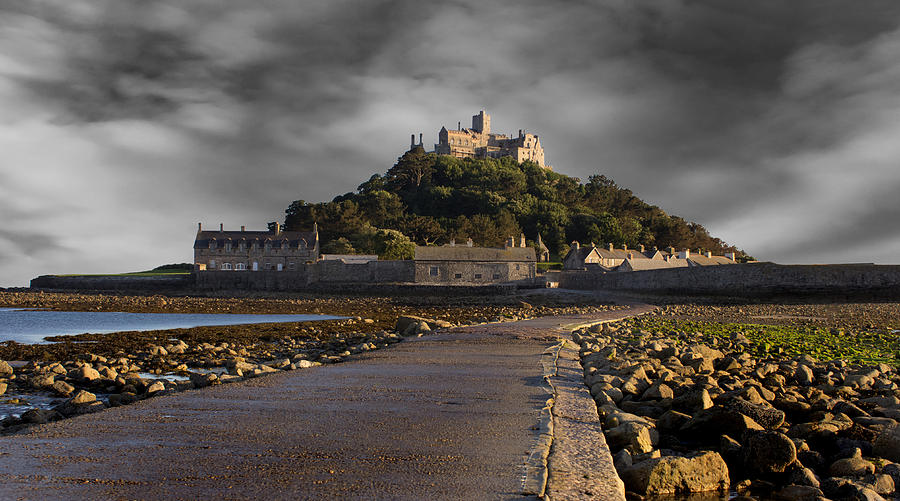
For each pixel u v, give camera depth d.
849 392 12.21
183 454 6.58
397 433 7.55
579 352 18.03
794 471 6.95
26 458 6.41
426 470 5.99
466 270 89.69
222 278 96.88
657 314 42.53
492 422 8.18
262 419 8.41
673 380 12.26
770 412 8.97
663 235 150.00
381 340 23.03
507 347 18.62
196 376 12.48
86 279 101.19
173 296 83.88
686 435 8.84
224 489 5.42
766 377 13.81
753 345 21.88
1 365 16.20
